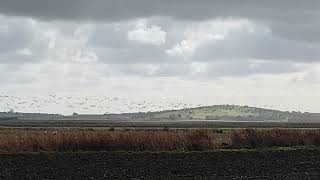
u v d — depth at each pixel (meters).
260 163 59.81
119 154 61.94
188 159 60.53
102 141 66.81
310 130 83.19
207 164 58.12
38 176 49.56
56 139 65.81
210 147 70.62
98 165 55.69
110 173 51.88
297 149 70.00
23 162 55.88
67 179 48.69
